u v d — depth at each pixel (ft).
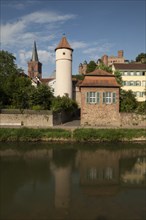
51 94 166.20
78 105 222.89
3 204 52.60
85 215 47.60
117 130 129.08
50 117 139.64
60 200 54.95
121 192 61.41
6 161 88.79
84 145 118.52
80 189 62.59
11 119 138.92
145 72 238.07
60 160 91.45
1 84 183.42
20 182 67.21
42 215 47.44
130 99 167.12
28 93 163.32
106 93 145.59
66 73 203.51
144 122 145.38
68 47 204.33
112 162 89.71
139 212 49.16
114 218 46.42
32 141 124.26
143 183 68.28
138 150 109.70
